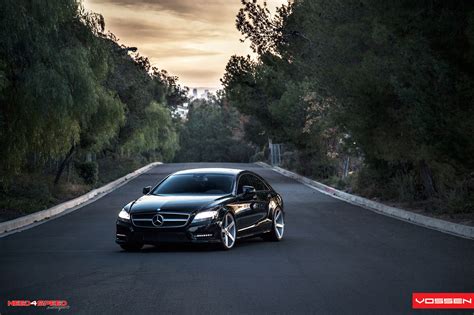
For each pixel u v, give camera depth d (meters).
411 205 25.94
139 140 69.25
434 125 19.28
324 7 27.45
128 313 8.52
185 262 12.99
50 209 25.58
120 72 48.12
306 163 51.53
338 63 25.69
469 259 13.46
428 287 10.31
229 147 141.88
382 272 11.77
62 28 24.83
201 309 8.73
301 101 44.59
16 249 15.58
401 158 26.00
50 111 21.98
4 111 21.91
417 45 19.33
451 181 23.88
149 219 14.39
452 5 19.55
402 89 19.61
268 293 9.80
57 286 10.47
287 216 24.08
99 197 35.25
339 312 8.55
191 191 15.61
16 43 21.03
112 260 13.38
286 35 42.97
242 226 15.48
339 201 31.41
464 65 19.59
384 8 20.59
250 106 53.75
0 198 25.88
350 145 30.80
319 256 13.91
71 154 34.00
